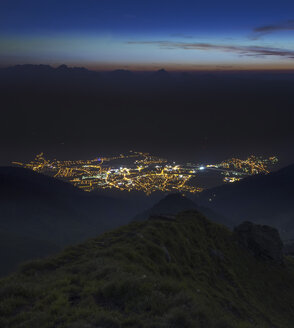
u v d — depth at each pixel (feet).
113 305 38.58
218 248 106.73
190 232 101.86
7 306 37.65
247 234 124.26
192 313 35.91
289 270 122.11
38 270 57.36
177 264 76.84
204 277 78.18
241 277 93.61
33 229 548.31
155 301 37.88
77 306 37.99
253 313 71.67
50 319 33.99
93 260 58.80
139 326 32.58
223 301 68.23
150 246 74.38
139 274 52.21
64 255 66.80
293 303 96.73
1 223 541.34
